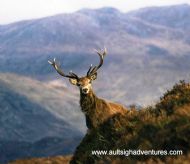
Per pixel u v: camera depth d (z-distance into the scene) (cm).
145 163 2420
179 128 2542
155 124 2727
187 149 2445
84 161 2986
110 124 3122
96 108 4603
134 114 3095
